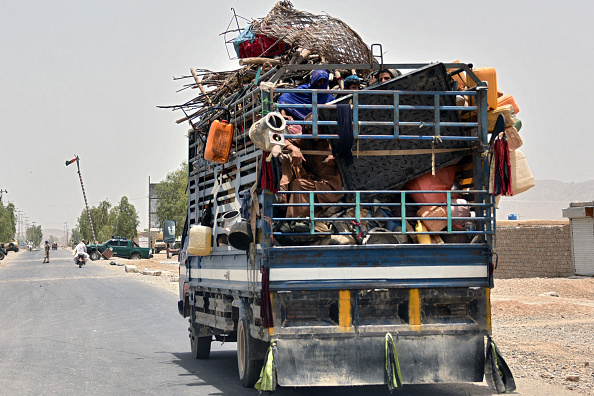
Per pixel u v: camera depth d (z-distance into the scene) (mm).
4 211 145500
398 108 6906
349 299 6641
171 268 43688
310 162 7082
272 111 6598
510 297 19688
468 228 7250
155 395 7641
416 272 6766
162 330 14320
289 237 6699
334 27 8438
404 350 6703
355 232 6742
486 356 6863
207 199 9828
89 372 9250
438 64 6934
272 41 8898
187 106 9953
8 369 9461
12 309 19016
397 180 7164
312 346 6539
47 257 59469
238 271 7832
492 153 6973
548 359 9711
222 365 9992
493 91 7195
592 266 25578
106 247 60875
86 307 19297
